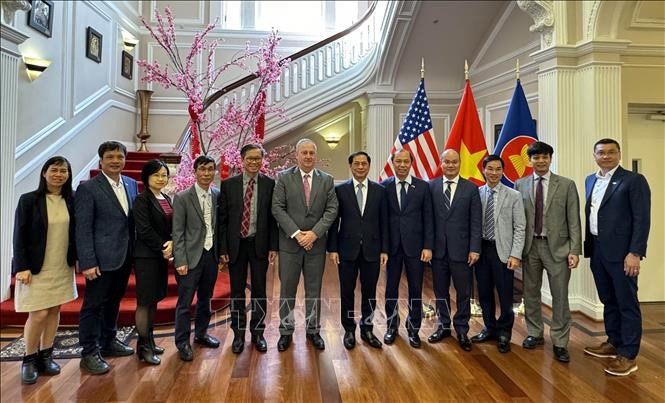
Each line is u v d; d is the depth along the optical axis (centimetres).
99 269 256
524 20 482
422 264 301
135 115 677
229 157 402
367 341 302
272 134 609
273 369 263
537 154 289
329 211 287
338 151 714
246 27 745
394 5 518
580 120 382
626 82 377
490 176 297
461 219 297
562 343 279
